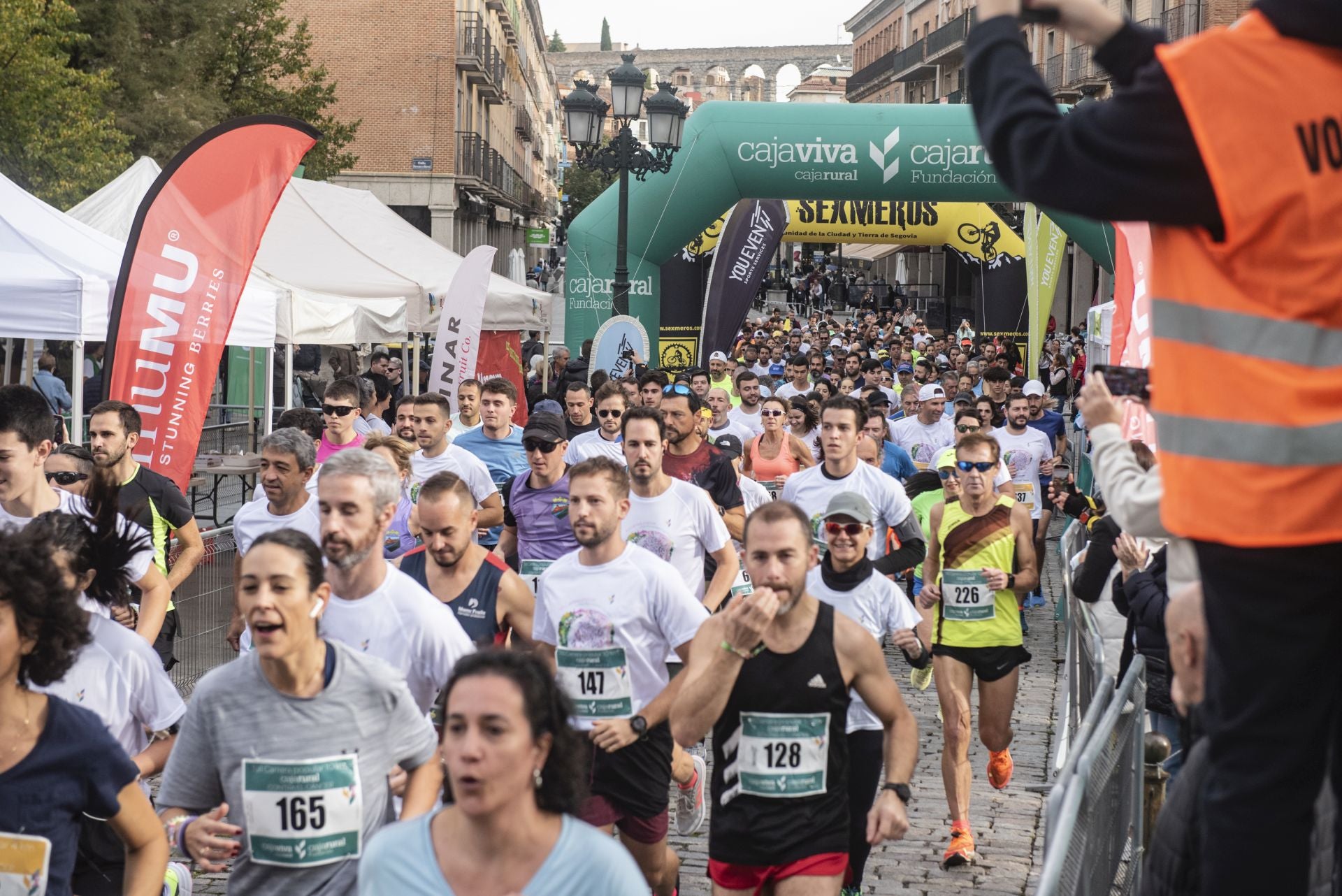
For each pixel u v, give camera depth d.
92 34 25.31
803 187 19.73
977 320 30.47
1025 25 2.12
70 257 10.48
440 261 18.70
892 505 7.62
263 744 3.66
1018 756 8.38
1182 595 2.38
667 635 5.20
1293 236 1.84
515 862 2.54
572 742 2.59
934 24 60.22
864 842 5.53
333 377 23.97
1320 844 2.75
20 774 3.33
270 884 3.70
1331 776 2.19
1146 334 7.30
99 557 4.49
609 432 9.58
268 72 30.33
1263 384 1.87
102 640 4.26
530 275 64.56
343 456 4.47
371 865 2.59
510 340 18.98
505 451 9.54
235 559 6.83
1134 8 35.25
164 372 8.44
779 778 4.21
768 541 4.11
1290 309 1.86
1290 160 1.83
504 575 5.54
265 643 3.57
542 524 7.75
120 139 22.02
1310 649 1.97
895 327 37.72
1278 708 2.00
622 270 16.77
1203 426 1.92
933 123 19.64
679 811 5.74
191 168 8.55
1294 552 1.93
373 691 3.72
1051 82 41.00
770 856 4.23
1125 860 5.00
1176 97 1.87
